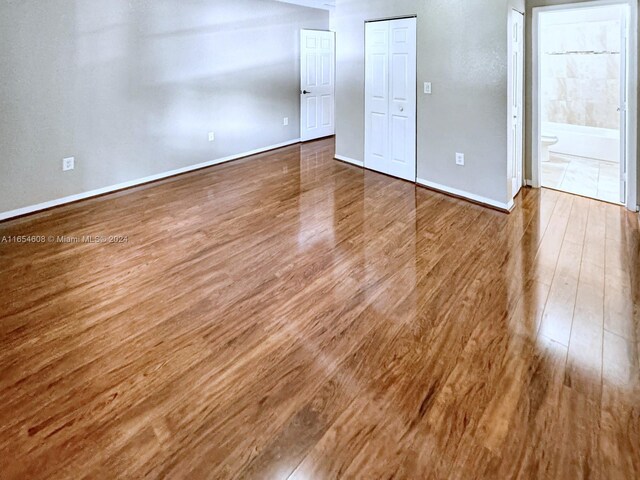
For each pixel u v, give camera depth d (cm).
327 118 788
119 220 386
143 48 471
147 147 498
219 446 152
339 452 149
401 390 179
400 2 446
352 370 191
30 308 244
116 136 462
